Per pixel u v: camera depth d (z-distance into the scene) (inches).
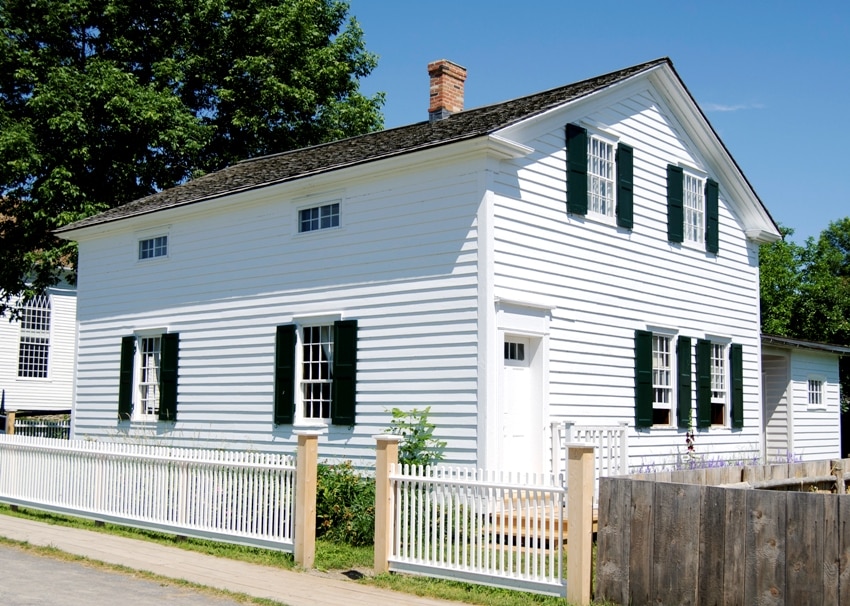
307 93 1186.0
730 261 797.2
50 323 1485.0
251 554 449.1
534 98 666.8
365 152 642.2
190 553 456.4
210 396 705.0
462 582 382.3
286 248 659.4
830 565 298.0
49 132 1050.7
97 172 1100.5
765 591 311.0
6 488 624.7
